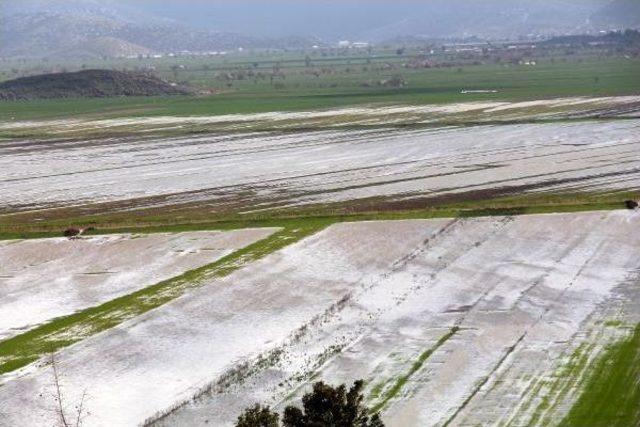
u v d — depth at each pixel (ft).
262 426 97.96
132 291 182.70
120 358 148.66
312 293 177.68
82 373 143.23
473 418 123.44
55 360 148.36
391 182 283.18
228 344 153.28
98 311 171.42
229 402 131.54
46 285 188.75
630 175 279.69
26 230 231.91
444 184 276.82
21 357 150.10
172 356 148.97
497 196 256.52
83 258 207.31
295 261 197.98
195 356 148.77
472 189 267.80
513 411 124.98
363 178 291.17
